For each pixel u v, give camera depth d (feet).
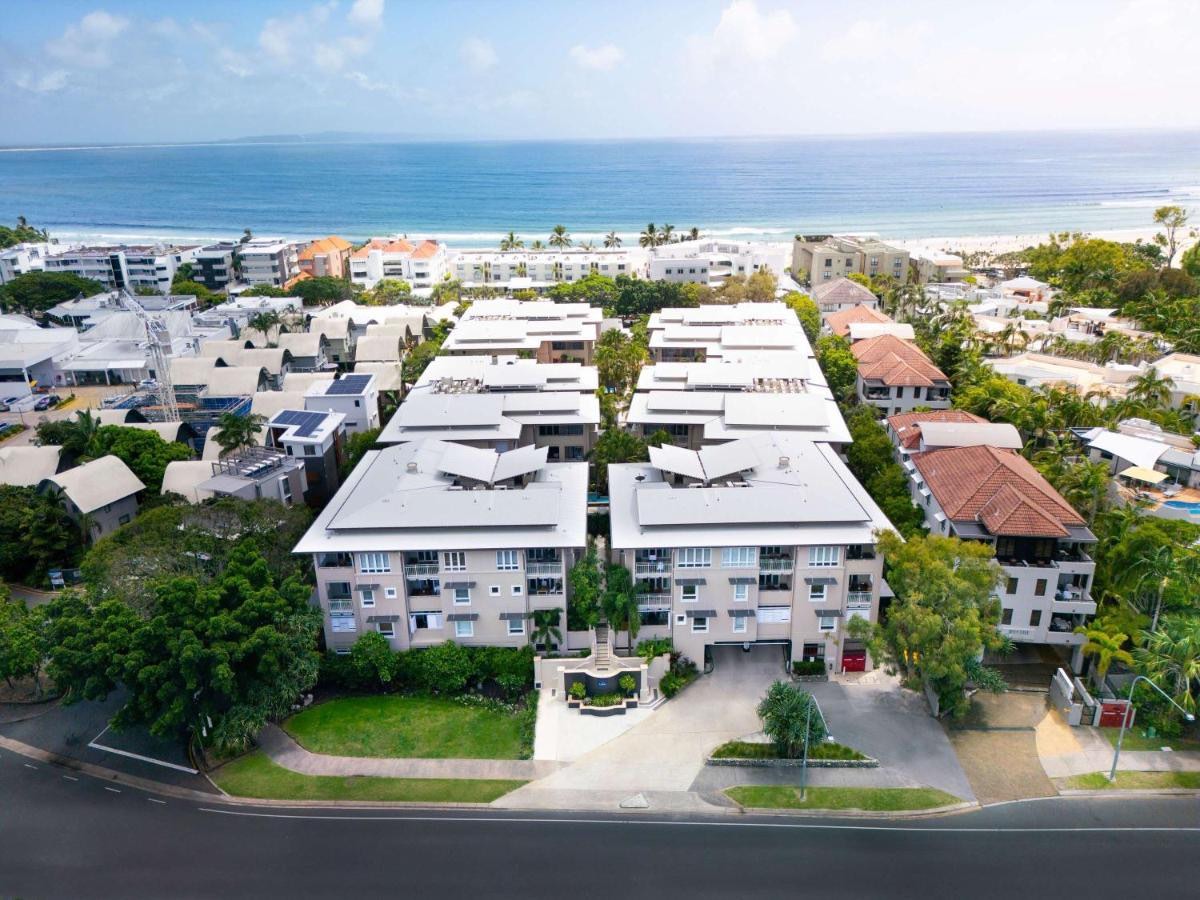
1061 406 313.53
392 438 280.92
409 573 200.85
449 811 165.27
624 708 193.26
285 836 159.22
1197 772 172.45
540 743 183.73
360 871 150.20
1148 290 508.53
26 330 487.61
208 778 175.94
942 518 220.84
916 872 148.46
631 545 197.47
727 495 211.61
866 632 185.57
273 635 172.35
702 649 207.41
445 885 146.51
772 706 173.37
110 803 168.96
